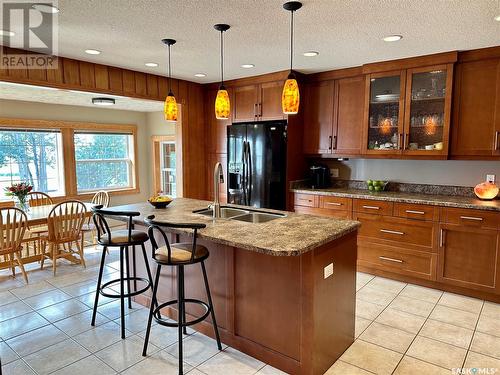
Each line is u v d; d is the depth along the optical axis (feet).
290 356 7.16
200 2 7.39
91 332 8.78
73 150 21.56
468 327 9.09
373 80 12.87
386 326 9.14
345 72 13.61
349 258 7.99
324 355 7.21
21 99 18.84
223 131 16.69
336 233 7.23
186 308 9.09
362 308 10.20
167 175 25.22
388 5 7.48
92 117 22.34
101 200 18.25
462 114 11.34
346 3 7.39
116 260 14.71
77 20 8.44
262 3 7.45
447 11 7.79
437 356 7.81
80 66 12.25
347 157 14.21
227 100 9.26
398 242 12.10
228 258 7.96
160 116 24.64
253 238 6.87
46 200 18.47
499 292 10.37
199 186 17.39
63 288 11.66
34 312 9.88
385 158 13.16
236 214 10.45
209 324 8.57
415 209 11.63
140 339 8.46
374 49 10.91
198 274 8.73
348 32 9.25
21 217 11.97
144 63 12.74
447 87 11.34
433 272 11.47
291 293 7.00
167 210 10.18
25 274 12.15
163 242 9.55
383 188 13.96
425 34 9.42
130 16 8.20
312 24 8.70
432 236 11.38
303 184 15.38
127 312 9.90
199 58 12.07
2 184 19.02
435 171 13.03
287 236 6.99
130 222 8.49
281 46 10.64
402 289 11.61
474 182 12.28
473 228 10.60
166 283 9.57
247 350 7.83
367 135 13.19
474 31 9.14
